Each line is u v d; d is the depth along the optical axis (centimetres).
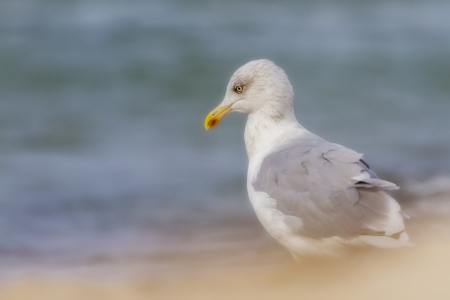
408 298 477
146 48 2698
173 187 1458
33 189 1477
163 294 605
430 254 568
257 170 756
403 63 2683
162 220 1252
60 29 2864
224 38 2844
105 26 2905
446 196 1216
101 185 1494
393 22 3406
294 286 569
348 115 2133
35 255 1088
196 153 1734
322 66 2625
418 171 1520
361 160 691
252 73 816
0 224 1259
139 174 1573
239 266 911
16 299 625
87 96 2312
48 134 1928
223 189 1446
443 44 2984
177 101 2281
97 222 1260
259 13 3275
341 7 3569
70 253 1089
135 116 2114
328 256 673
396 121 2073
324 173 658
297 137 777
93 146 1817
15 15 3042
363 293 505
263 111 812
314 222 655
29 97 2291
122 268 980
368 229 618
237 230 1157
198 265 948
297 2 3491
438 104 2247
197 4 3231
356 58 2723
